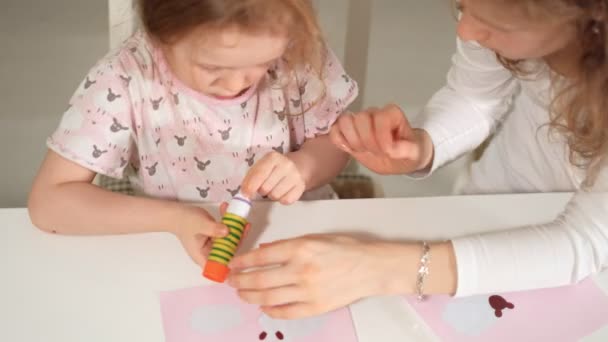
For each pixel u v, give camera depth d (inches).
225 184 39.4
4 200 60.4
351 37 60.4
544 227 31.3
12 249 29.8
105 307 27.3
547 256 29.9
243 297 27.7
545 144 40.1
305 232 32.3
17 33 79.7
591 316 29.1
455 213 34.5
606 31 25.4
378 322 27.9
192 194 39.2
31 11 83.4
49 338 25.7
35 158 64.7
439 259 29.5
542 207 35.6
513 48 26.7
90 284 28.4
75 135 33.5
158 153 37.6
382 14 90.3
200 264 29.6
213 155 38.5
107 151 34.2
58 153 33.4
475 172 46.8
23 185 62.1
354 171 63.2
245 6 26.7
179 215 31.2
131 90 35.1
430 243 30.4
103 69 34.8
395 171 36.6
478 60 39.2
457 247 29.7
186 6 27.4
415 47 85.1
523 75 36.2
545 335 28.0
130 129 35.5
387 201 34.8
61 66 75.7
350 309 28.3
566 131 31.5
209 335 26.5
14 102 70.5
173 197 39.0
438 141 39.1
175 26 28.1
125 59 35.3
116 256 29.9
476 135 41.1
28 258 29.4
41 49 77.7
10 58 76.0
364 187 49.7
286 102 39.4
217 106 37.0
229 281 28.3
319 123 40.4
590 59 26.9
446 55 84.4
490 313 28.9
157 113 36.3
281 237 31.9
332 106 40.1
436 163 38.7
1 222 31.4
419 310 28.8
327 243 28.9
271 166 32.1
